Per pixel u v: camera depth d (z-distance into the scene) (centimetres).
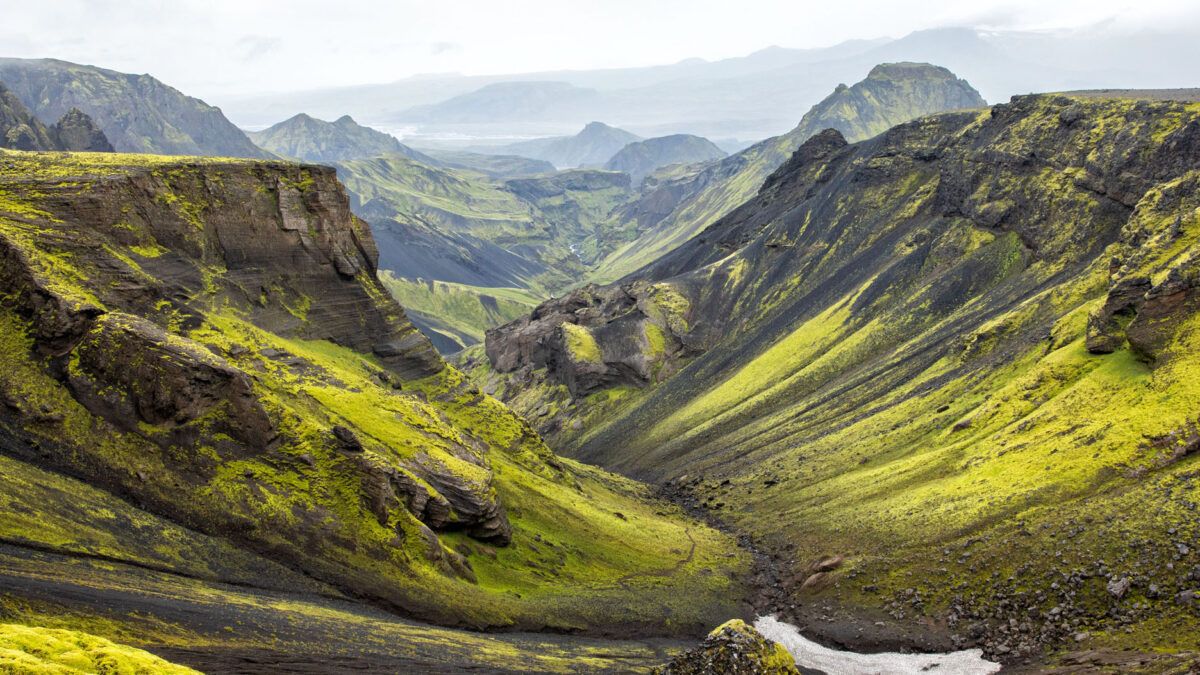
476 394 18850
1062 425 13712
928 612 10900
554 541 14212
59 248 12350
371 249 19275
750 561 14825
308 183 17675
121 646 5675
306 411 12562
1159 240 15350
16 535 7694
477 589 11412
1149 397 12825
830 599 12206
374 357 18088
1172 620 8688
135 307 12706
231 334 13888
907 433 17738
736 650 6781
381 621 9131
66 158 15275
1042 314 19388
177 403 10606
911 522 13288
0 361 10350
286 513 10444
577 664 9169
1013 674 8931
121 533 8744
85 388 10450
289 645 7319
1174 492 10494
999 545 11356
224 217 16138
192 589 8094
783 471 18988
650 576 13738
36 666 4941
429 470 13000
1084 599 9675
